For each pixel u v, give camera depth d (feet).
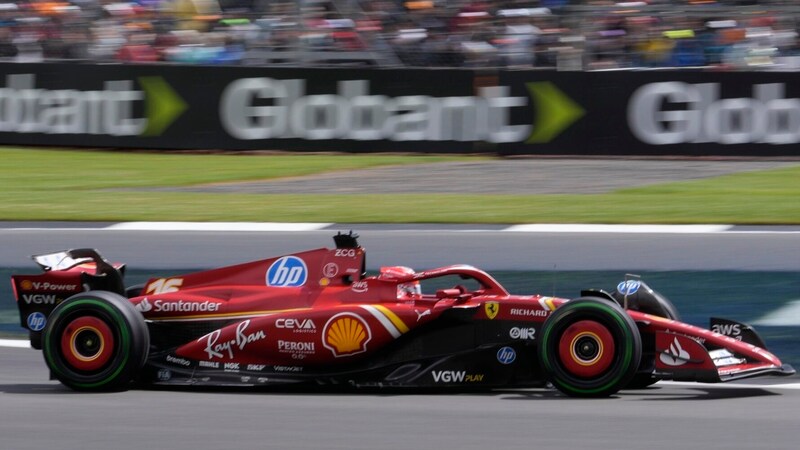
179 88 221.25
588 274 118.73
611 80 204.64
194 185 186.80
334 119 215.72
